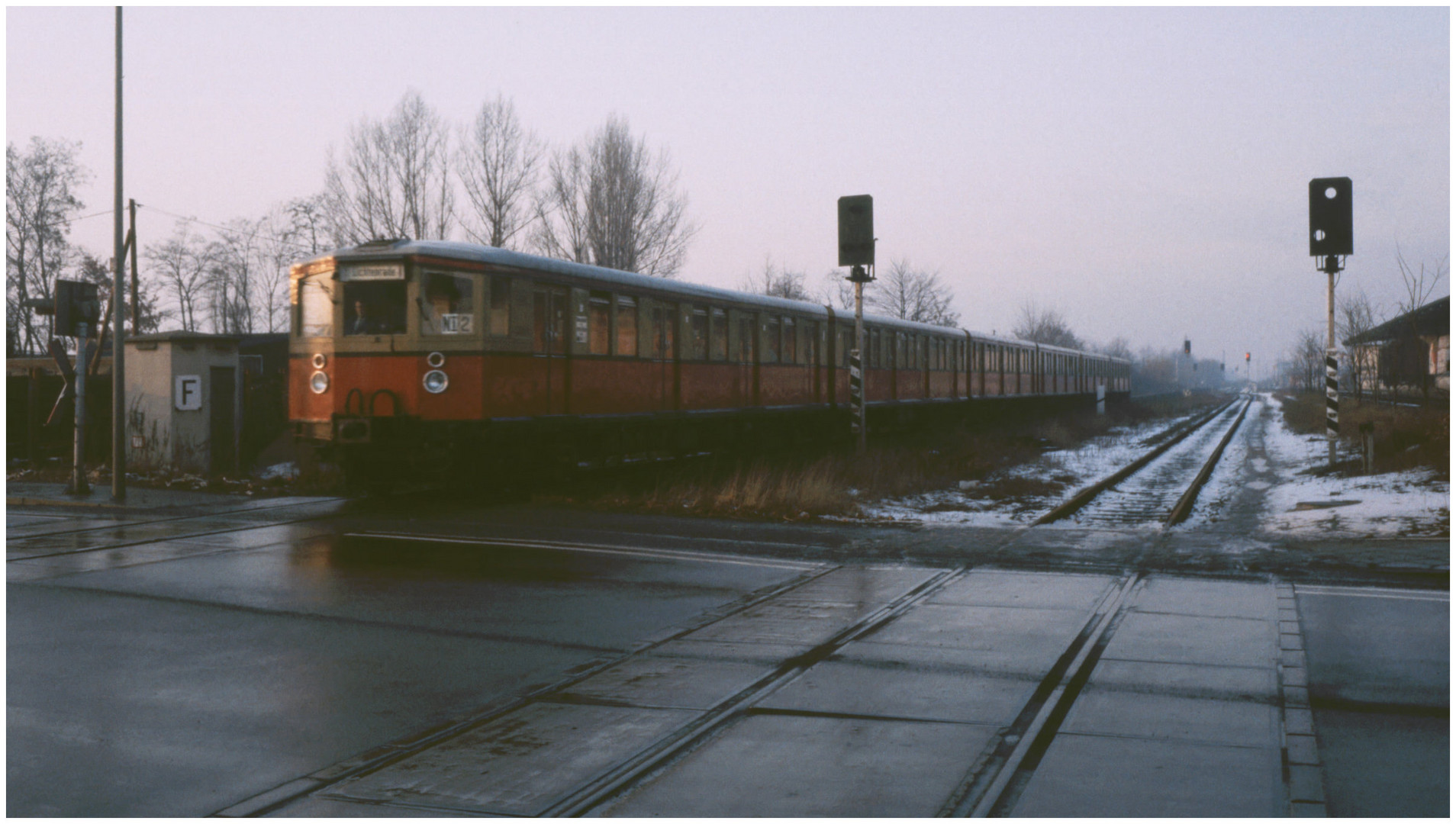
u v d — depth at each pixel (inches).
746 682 263.4
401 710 242.2
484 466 626.2
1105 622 326.0
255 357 1085.8
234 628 319.9
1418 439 877.2
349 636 310.3
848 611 344.5
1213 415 2684.5
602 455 717.9
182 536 498.0
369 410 605.6
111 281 2119.8
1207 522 627.8
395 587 380.8
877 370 1129.4
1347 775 198.7
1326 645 295.1
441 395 599.2
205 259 2268.7
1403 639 301.7
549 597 366.0
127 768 204.8
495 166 1576.0
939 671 272.5
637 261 1598.2
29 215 2011.6
